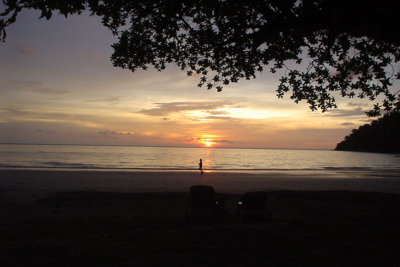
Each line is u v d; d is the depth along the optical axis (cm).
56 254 502
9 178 2181
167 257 483
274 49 865
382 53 751
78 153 10231
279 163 6969
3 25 416
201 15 795
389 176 3231
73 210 1054
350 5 507
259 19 736
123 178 2441
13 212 1003
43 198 1309
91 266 442
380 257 496
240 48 802
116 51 807
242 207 903
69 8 536
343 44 763
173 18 750
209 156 10731
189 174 2977
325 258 487
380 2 484
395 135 13425
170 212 1028
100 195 1380
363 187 2139
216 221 893
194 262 460
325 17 566
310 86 888
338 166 5934
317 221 870
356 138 18188
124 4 694
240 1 661
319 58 793
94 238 627
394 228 746
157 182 2205
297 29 628
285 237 621
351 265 455
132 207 1117
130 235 646
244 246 550
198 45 830
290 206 1166
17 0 423
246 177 2783
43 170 2992
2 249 532
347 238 625
